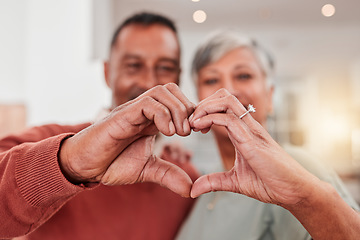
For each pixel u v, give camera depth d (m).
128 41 0.84
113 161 0.43
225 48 0.82
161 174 0.45
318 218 0.40
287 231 0.60
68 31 2.19
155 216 0.78
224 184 0.44
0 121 1.88
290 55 4.22
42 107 2.18
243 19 3.65
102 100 2.09
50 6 2.20
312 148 4.39
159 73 0.86
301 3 3.29
